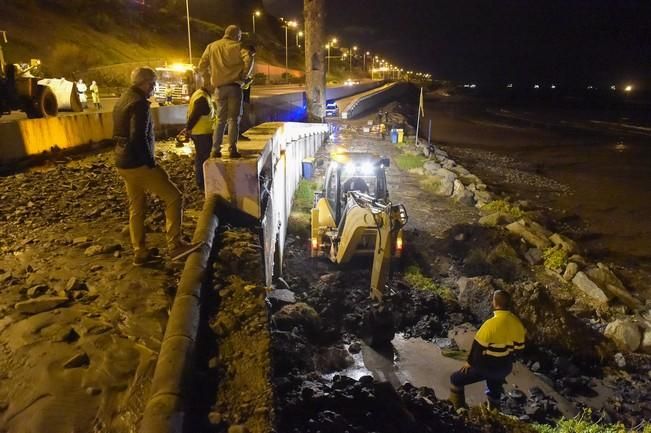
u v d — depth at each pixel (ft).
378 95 206.08
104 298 16.83
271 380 13.43
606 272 41.91
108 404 11.99
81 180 33.24
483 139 159.74
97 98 74.23
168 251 20.88
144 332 14.94
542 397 24.85
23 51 142.10
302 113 115.44
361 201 31.45
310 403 16.93
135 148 17.06
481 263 41.81
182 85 78.23
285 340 23.67
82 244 21.57
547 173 100.99
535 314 31.22
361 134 109.40
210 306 16.67
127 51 200.13
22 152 37.55
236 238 21.93
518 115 287.89
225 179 24.25
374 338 28.50
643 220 66.03
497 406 23.26
